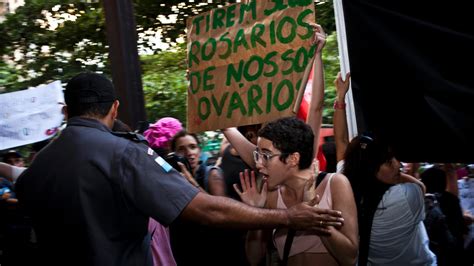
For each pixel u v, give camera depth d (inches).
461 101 128.7
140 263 104.2
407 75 133.8
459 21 128.6
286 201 119.0
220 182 156.6
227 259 154.9
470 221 197.6
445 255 169.6
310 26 133.8
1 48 325.7
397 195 125.2
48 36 323.0
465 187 228.8
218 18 151.3
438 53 130.6
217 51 149.9
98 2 322.0
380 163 127.7
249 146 145.6
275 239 122.2
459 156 129.9
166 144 157.4
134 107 173.6
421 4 131.7
